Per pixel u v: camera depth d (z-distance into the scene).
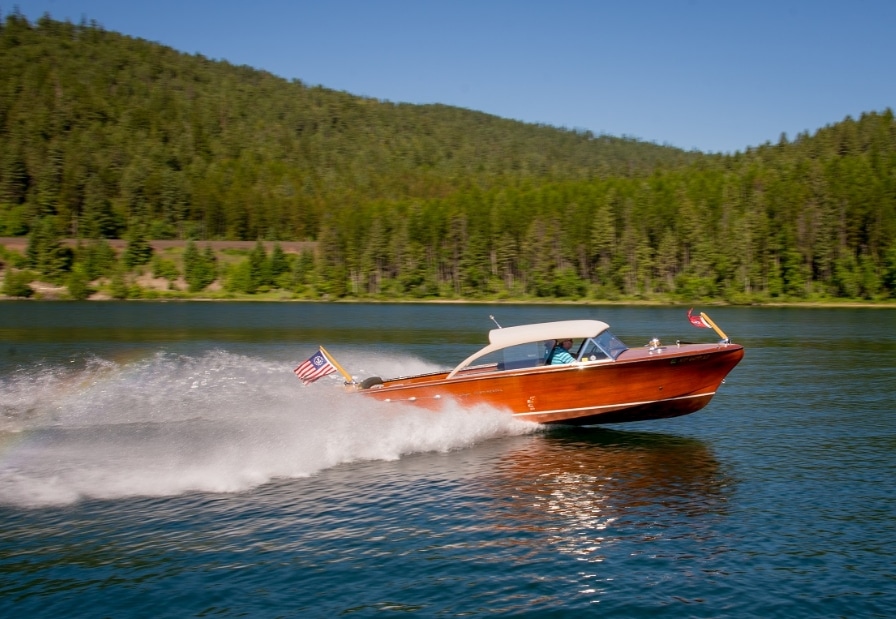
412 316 72.00
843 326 54.09
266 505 11.72
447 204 136.50
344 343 41.34
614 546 10.20
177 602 8.66
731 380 24.92
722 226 110.12
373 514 11.38
